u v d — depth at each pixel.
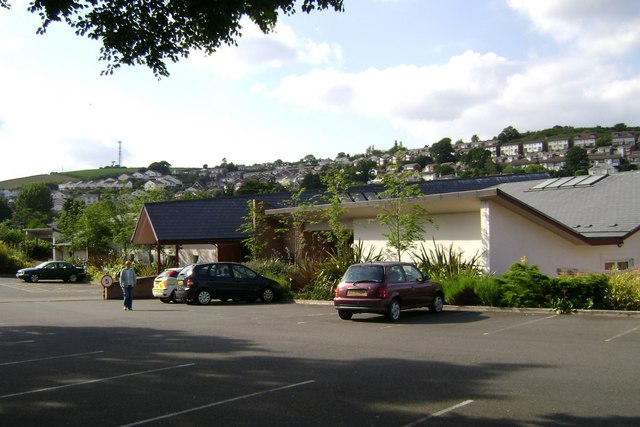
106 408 7.19
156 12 8.99
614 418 6.42
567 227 21.41
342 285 15.72
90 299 27.69
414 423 6.37
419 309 18.05
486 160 135.00
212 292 22.12
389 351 10.69
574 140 170.38
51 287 37.88
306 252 28.47
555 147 172.75
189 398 7.59
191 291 21.91
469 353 10.35
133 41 9.11
